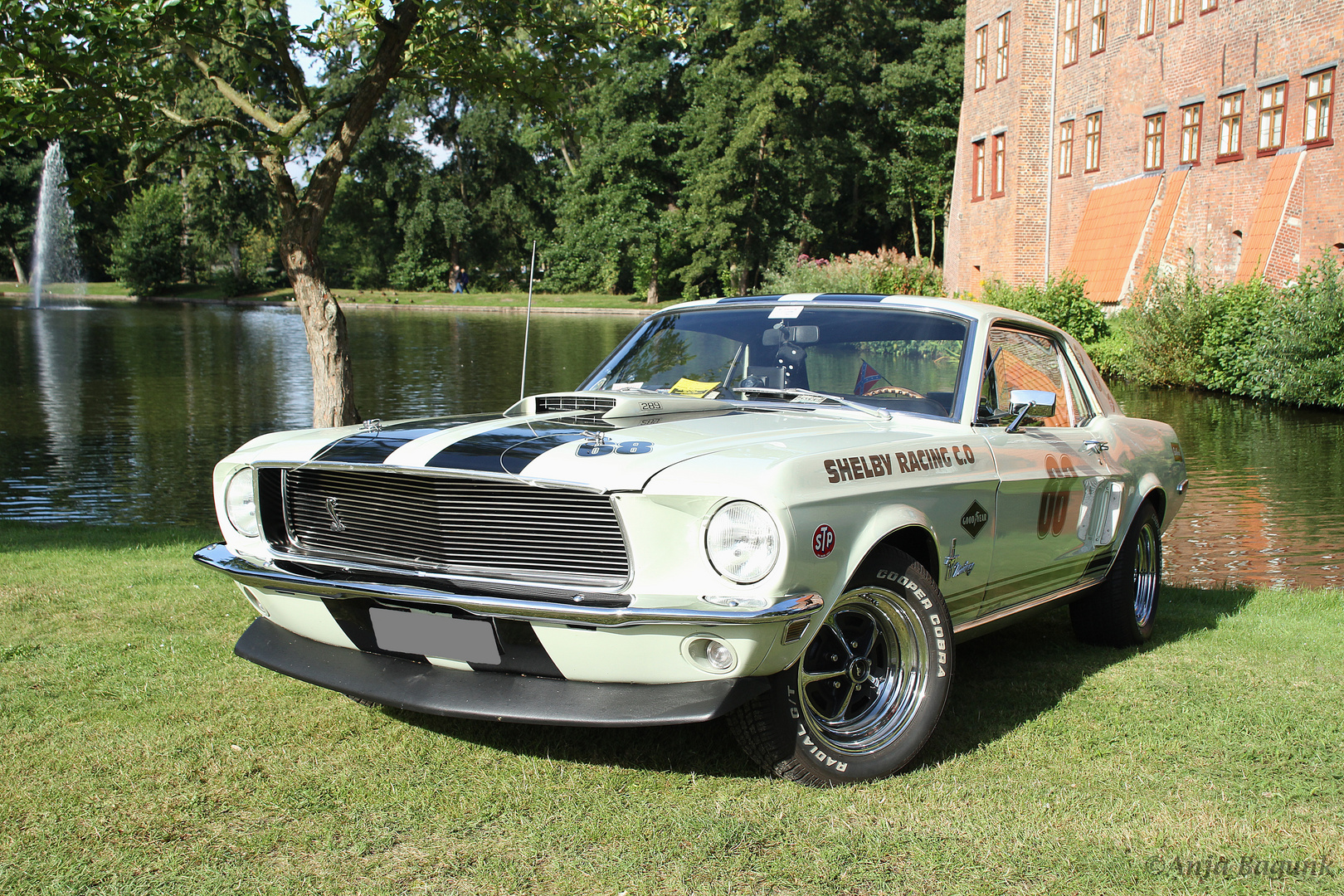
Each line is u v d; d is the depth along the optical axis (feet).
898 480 11.02
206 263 245.45
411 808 10.11
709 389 14.35
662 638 9.57
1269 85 77.56
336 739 11.87
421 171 219.61
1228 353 71.15
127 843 9.36
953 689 14.20
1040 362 15.29
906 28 177.68
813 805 10.28
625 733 12.17
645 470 9.75
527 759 11.37
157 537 25.76
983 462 12.49
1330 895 8.63
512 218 217.56
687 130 181.98
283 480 11.74
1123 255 91.45
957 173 119.85
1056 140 104.73
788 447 10.46
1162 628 18.25
